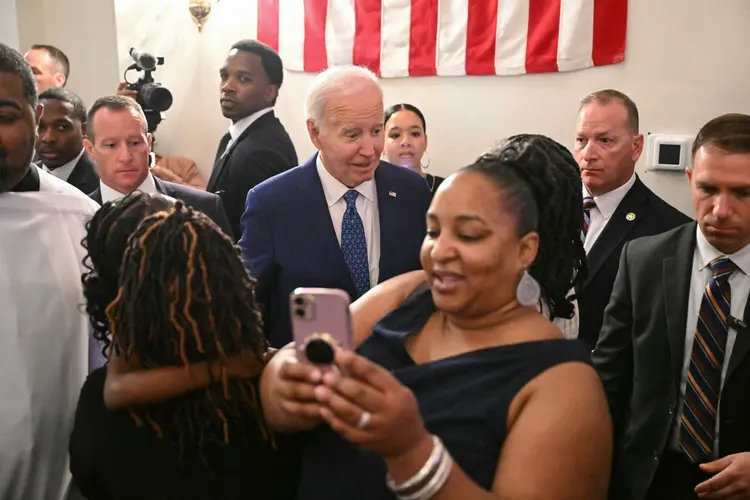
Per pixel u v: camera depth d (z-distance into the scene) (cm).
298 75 386
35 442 133
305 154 392
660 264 150
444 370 91
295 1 380
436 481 77
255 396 97
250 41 295
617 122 202
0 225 135
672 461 145
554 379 86
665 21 298
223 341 93
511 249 91
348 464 93
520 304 93
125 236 108
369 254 180
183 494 95
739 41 287
